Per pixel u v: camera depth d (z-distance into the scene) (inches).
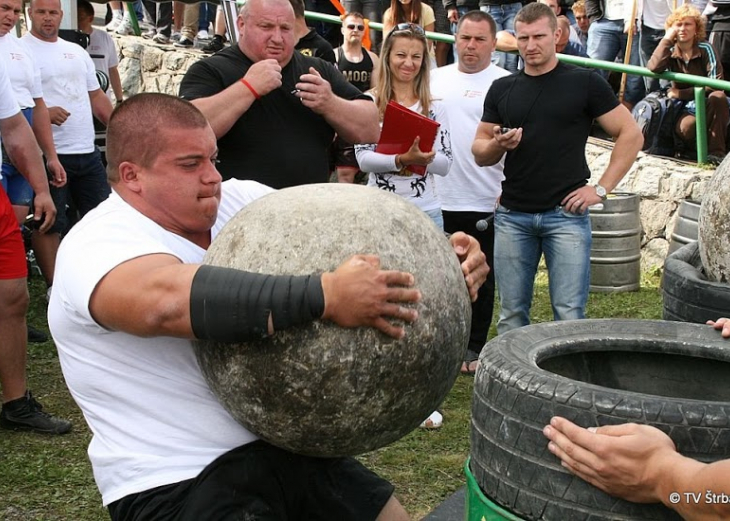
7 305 173.5
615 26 339.6
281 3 159.2
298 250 72.9
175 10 485.7
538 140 193.8
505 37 327.6
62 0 296.4
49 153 240.2
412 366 73.4
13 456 166.4
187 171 83.9
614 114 192.4
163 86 470.9
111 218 82.3
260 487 86.4
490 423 90.0
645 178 313.9
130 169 84.1
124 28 499.5
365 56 307.9
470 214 219.9
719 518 72.4
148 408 84.1
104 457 85.5
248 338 71.4
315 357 71.4
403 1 319.3
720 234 144.3
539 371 88.4
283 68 160.9
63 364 87.1
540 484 84.2
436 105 203.5
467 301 80.0
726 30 304.8
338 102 158.6
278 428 75.4
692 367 104.9
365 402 73.2
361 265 70.6
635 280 299.7
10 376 177.3
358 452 78.5
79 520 144.4
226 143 157.2
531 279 205.0
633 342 104.8
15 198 224.4
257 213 76.7
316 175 161.6
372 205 75.9
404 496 155.3
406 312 71.9
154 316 73.5
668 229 311.0
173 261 77.8
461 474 164.1
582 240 194.5
